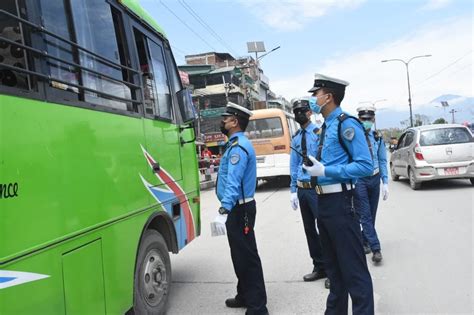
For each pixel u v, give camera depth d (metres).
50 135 2.52
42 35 2.62
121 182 3.34
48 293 2.40
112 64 3.40
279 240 7.10
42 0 2.69
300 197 4.96
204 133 39.91
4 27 2.46
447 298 4.20
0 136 2.12
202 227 8.84
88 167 2.88
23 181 2.25
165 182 4.27
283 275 5.27
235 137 4.08
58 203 2.54
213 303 4.54
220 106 41.66
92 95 3.09
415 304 4.12
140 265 3.70
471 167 11.16
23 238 2.22
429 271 5.01
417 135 11.83
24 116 2.32
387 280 4.83
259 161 14.84
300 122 5.08
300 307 4.25
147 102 4.09
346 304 3.60
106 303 3.03
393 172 14.12
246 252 3.98
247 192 4.02
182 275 5.57
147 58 4.31
